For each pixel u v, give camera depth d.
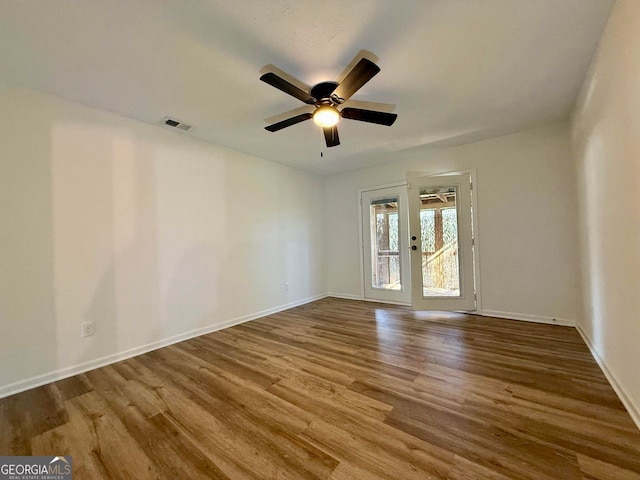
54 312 2.18
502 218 3.42
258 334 3.13
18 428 1.58
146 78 2.02
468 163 3.63
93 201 2.41
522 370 2.09
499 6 1.47
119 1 1.37
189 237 3.10
